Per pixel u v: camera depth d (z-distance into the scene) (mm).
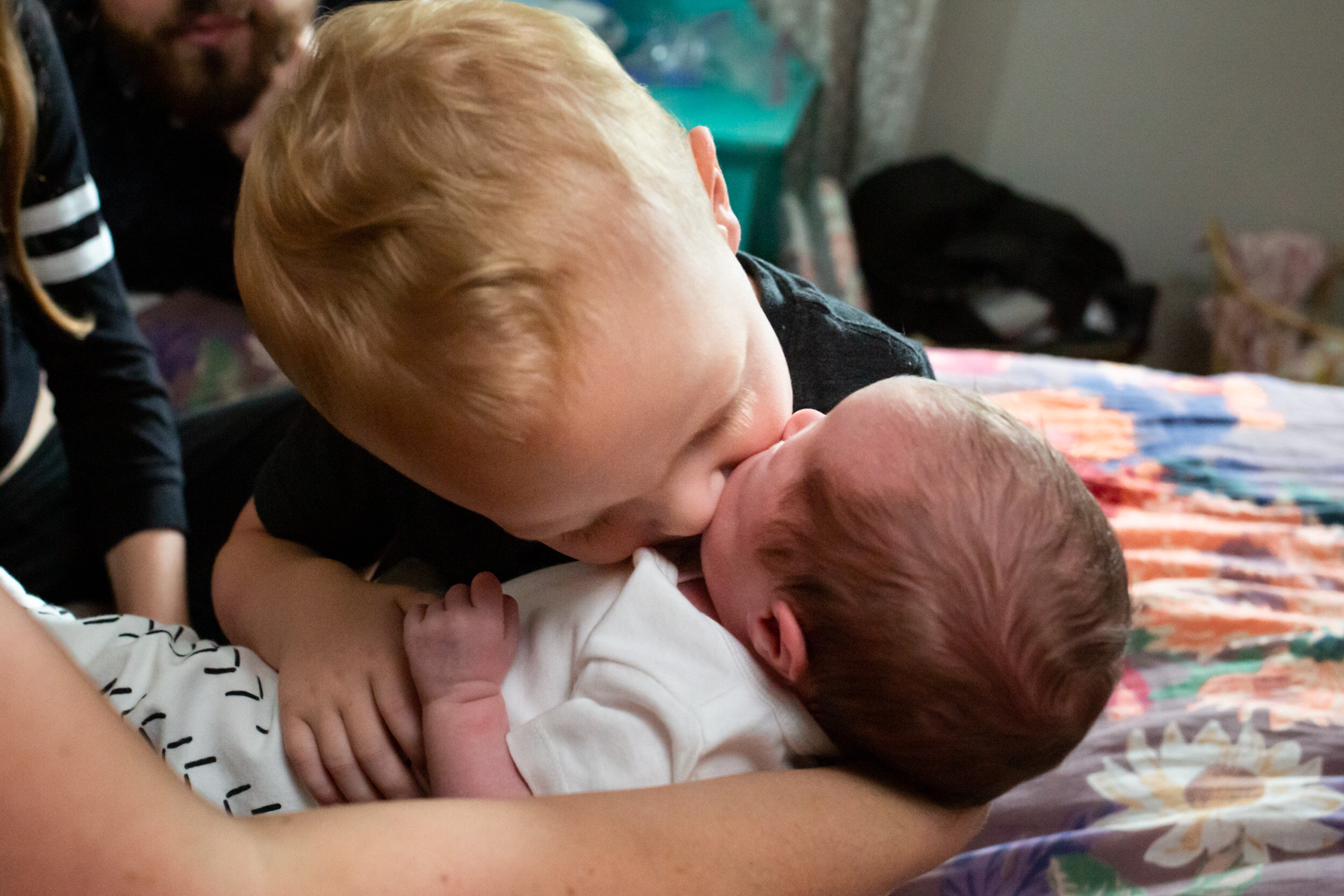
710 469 554
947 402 581
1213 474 1302
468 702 553
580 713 542
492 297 412
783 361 589
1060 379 1465
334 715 562
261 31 1281
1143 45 2576
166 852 345
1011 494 546
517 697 580
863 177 2623
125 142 1357
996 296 2412
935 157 2639
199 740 568
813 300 688
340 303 437
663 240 442
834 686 552
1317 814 931
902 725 541
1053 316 2379
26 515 1065
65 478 1105
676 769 533
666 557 625
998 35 2646
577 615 595
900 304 2410
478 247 413
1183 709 1033
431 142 425
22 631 338
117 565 1028
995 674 530
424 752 566
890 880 525
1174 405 1415
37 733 325
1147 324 2447
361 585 658
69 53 1283
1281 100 2574
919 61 2447
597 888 428
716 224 528
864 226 2484
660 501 524
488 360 416
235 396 1389
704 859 456
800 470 569
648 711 543
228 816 391
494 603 584
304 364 466
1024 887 896
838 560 546
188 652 617
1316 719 1020
